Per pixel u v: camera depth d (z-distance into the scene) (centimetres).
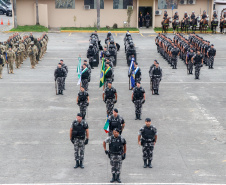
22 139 1519
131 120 1747
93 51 2856
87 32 4956
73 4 5197
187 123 1714
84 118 1730
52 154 1378
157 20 5303
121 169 1259
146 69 2864
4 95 2155
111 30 4997
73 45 3959
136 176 1210
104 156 1364
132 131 1609
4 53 2853
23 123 1706
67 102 2030
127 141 1501
